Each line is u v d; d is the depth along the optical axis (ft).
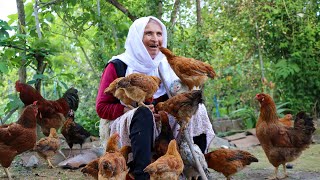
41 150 21.38
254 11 36.42
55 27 36.40
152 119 13.53
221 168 16.81
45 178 19.34
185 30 30.91
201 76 14.35
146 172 12.64
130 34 15.60
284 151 18.49
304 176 18.99
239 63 38.17
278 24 36.45
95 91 37.37
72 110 25.14
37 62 26.27
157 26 15.84
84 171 14.14
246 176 19.24
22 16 27.17
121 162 12.71
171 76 15.46
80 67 39.22
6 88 39.14
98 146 25.32
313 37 36.99
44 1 30.45
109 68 15.34
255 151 25.96
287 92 37.88
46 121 23.68
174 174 12.53
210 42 29.84
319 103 38.58
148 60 15.28
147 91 13.60
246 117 34.91
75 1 29.27
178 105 13.61
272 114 19.08
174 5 28.78
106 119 14.89
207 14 36.22
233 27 36.68
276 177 18.76
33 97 24.00
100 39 30.27
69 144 24.06
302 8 36.96
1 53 24.73
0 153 18.71
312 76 37.37
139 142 13.16
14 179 19.27
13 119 35.19
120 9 27.76
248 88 37.81
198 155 14.48
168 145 13.56
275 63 38.40
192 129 14.90
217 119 35.50
